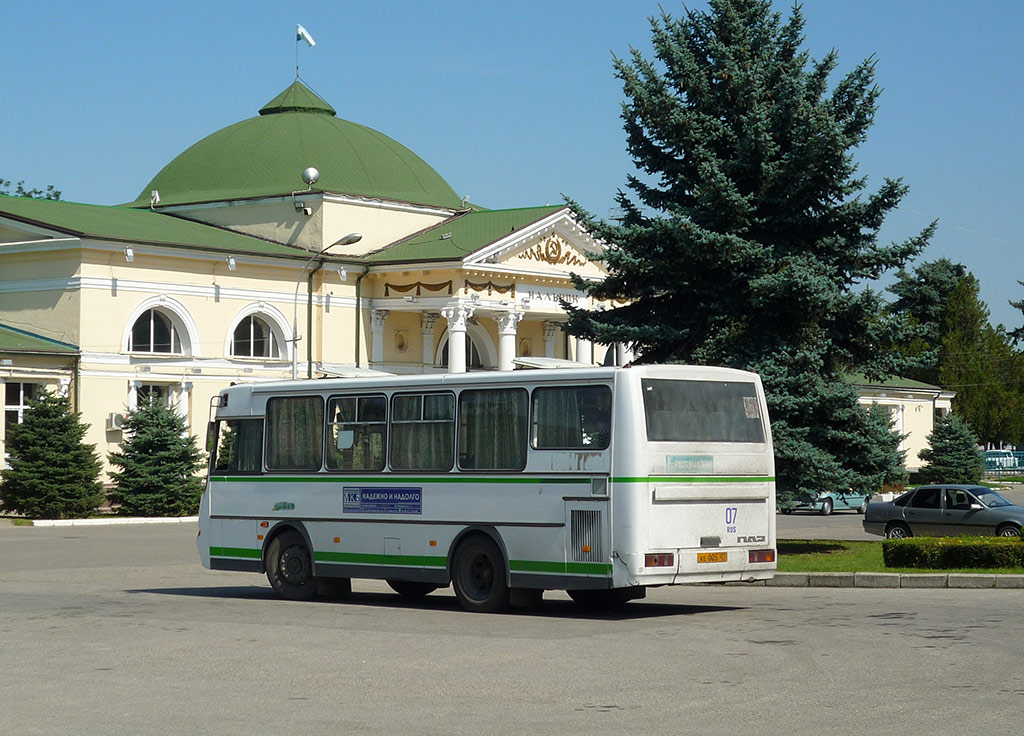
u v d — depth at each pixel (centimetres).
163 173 6594
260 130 6538
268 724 978
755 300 2678
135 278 5122
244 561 2127
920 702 1030
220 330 5394
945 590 1959
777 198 2727
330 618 1728
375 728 960
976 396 9856
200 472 5084
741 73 2753
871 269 2819
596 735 929
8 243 5141
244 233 6053
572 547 1719
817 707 1018
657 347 2836
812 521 4712
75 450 4594
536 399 1781
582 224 2866
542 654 1336
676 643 1409
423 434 1908
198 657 1330
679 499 1706
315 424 2052
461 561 1842
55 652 1375
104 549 3259
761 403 1825
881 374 2841
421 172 6712
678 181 2827
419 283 5806
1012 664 1209
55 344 4962
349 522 1981
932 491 3222
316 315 5722
